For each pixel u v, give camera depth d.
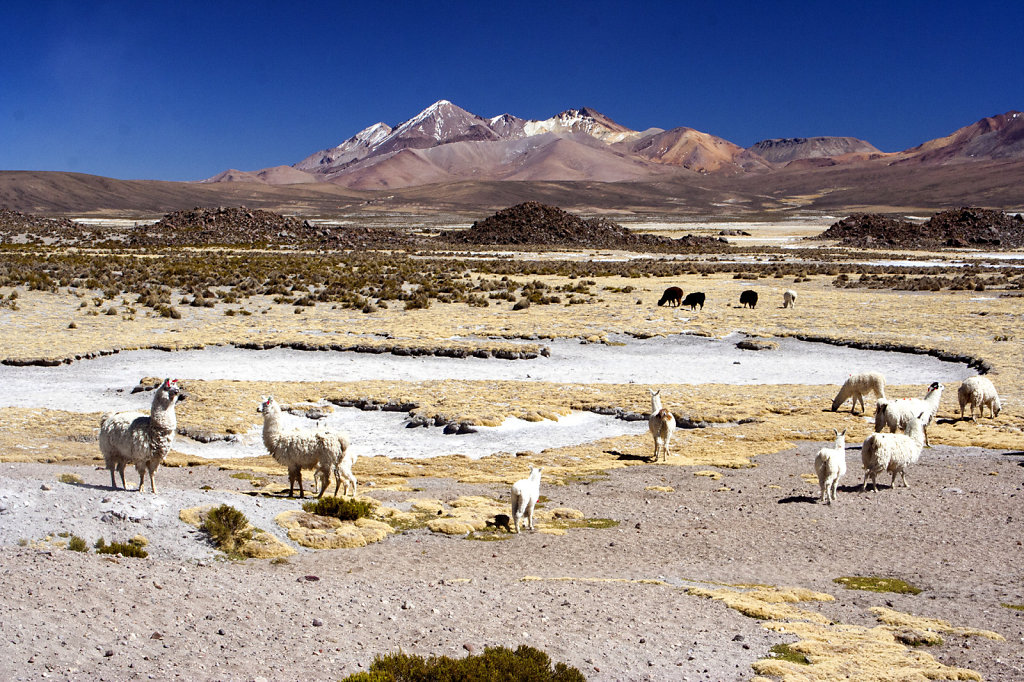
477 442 27.67
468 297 67.12
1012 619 11.58
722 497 19.61
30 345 42.09
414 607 11.23
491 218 165.38
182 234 133.88
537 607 11.56
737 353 46.41
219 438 27.08
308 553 14.02
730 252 137.62
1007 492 19.02
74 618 9.41
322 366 41.31
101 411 30.16
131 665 8.49
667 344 48.81
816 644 10.41
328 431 17.45
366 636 10.08
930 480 20.59
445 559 14.23
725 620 11.44
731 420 30.14
